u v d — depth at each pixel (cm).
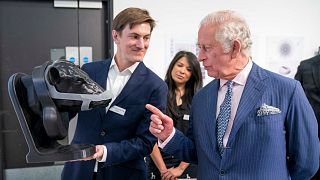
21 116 88
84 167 126
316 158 109
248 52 103
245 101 105
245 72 109
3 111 286
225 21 98
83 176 126
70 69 94
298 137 105
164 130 115
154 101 129
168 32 304
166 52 305
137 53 122
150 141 125
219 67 103
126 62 128
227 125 109
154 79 132
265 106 102
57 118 88
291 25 342
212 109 115
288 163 113
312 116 108
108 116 125
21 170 286
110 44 295
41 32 288
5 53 283
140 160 132
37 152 90
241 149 104
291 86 106
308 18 346
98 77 132
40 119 93
